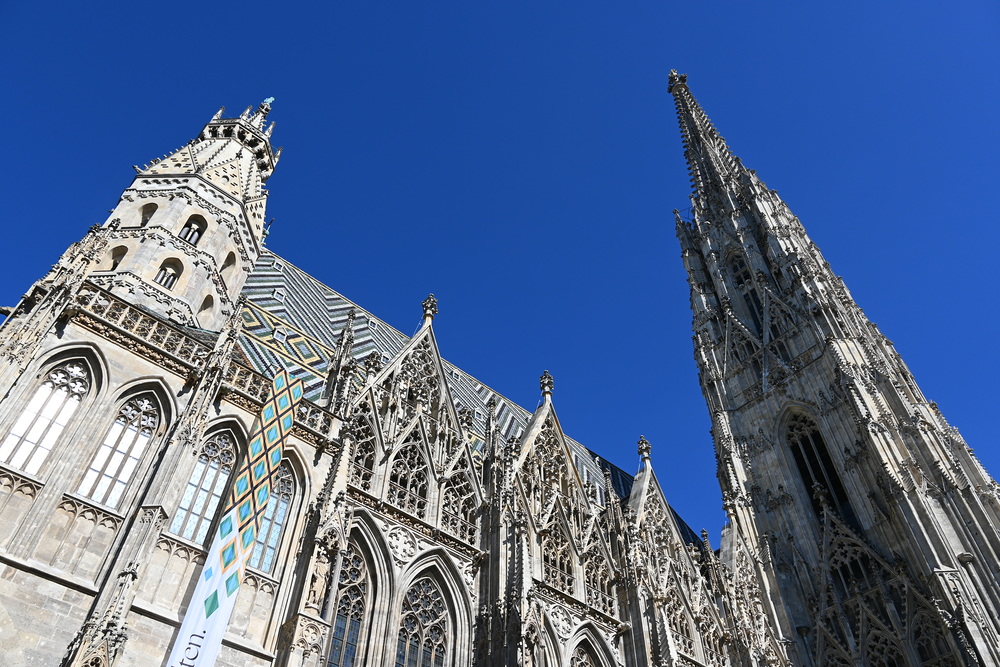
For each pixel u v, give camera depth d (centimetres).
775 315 9406
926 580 6288
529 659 4238
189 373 4038
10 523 3120
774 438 8544
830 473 7981
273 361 5225
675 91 14525
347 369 5084
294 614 3550
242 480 3766
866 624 6650
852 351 8306
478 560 4866
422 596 4547
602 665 5169
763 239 10650
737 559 7400
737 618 6506
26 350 3509
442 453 5306
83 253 4059
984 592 5984
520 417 8000
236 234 5675
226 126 6656
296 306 6494
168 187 5503
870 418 7369
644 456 7375
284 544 3897
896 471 6962
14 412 3366
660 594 5641
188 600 3378
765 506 8106
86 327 3809
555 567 5441
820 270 9631
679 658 5462
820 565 7269
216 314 5222
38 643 2895
